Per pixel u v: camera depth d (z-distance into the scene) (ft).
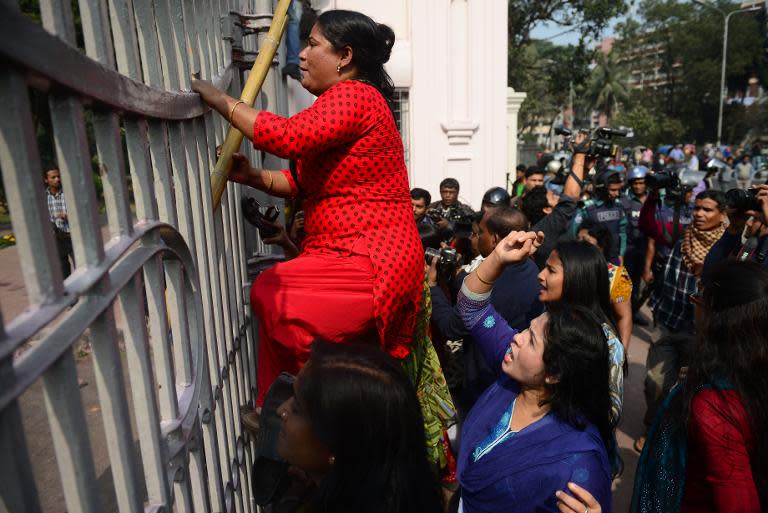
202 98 4.91
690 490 6.15
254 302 5.44
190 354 4.27
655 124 150.00
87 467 2.56
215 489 4.64
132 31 3.38
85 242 2.62
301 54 5.83
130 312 3.25
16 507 2.22
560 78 70.08
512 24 61.67
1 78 2.09
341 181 5.47
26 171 2.17
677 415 6.21
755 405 5.64
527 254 6.55
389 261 5.45
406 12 26.58
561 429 5.50
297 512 4.27
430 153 27.50
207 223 5.19
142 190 3.49
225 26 6.41
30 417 10.07
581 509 5.05
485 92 27.53
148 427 3.35
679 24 152.25
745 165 66.23
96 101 2.77
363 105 5.28
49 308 2.23
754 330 5.71
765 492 5.91
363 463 3.50
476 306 6.88
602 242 14.06
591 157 13.53
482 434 6.21
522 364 5.69
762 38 145.59
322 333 5.33
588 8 60.75
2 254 7.94
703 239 13.73
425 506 3.62
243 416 5.84
